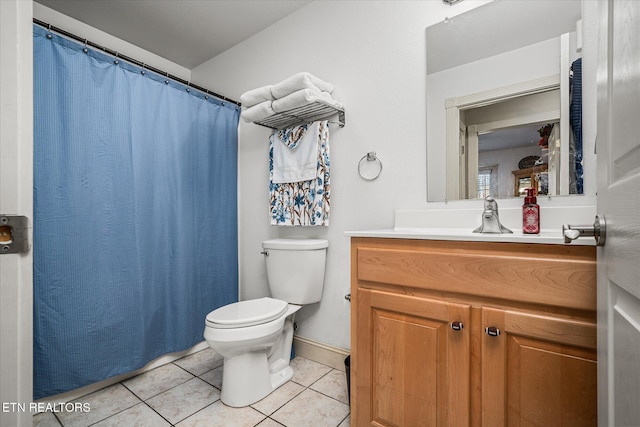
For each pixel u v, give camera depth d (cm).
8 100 57
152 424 134
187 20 210
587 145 118
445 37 149
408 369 106
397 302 108
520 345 87
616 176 54
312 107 174
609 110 57
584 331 79
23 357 57
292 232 205
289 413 141
